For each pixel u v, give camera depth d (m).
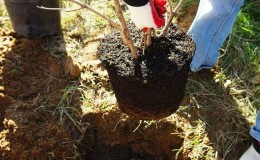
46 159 1.61
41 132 1.64
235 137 1.64
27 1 1.77
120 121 1.67
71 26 2.01
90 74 1.81
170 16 1.30
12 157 1.60
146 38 1.31
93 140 1.72
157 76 1.24
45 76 1.81
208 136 1.65
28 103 1.71
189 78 1.82
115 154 1.74
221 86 1.79
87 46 1.94
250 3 2.11
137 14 1.15
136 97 1.33
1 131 1.65
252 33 1.98
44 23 1.87
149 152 1.73
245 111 1.71
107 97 1.74
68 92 1.74
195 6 2.09
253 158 1.51
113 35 1.39
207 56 1.74
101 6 2.09
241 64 1.87
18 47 1.87
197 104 1.72
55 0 1.84
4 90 1.73
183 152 1.62
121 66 1.28
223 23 1.69
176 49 1.32
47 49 1.90
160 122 1.66
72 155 1.65
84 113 1.69
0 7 2.11
